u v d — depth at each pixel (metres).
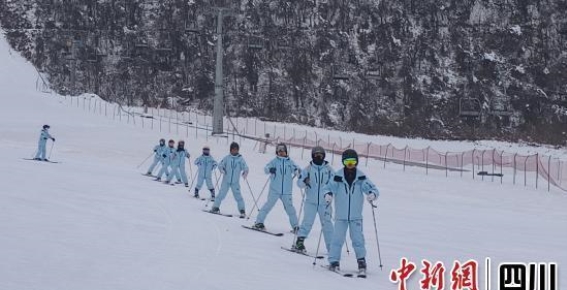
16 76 83.12
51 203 13.28
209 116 77.62
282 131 69.44
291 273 8.34
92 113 58.28
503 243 13.23
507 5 94.38
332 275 8.58
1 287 5.88
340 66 91.38
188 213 14.21
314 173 10.23
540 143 77.50
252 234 11.91
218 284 7.01
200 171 18.44
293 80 91.25
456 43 91.75
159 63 92.75
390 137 80.25
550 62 88.44
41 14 101.50
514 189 29.52
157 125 55.75
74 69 82.81
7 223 9.95
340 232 8.89
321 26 97.19
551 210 22.52
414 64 90.25
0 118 47.41
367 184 8.79
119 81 92.88
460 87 87.62
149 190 19.20
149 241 9.70
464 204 23.14
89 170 24.94
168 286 6.65
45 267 6.99
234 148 14.77
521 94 85.50
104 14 100.38
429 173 37.25
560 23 90.94
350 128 84.25
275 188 12.11
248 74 92.50
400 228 15.06
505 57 90.25
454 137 80.62
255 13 98.56
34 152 32.31
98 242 9.06
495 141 78.62
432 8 95.56
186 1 98.44
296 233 11.84
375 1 97.12
